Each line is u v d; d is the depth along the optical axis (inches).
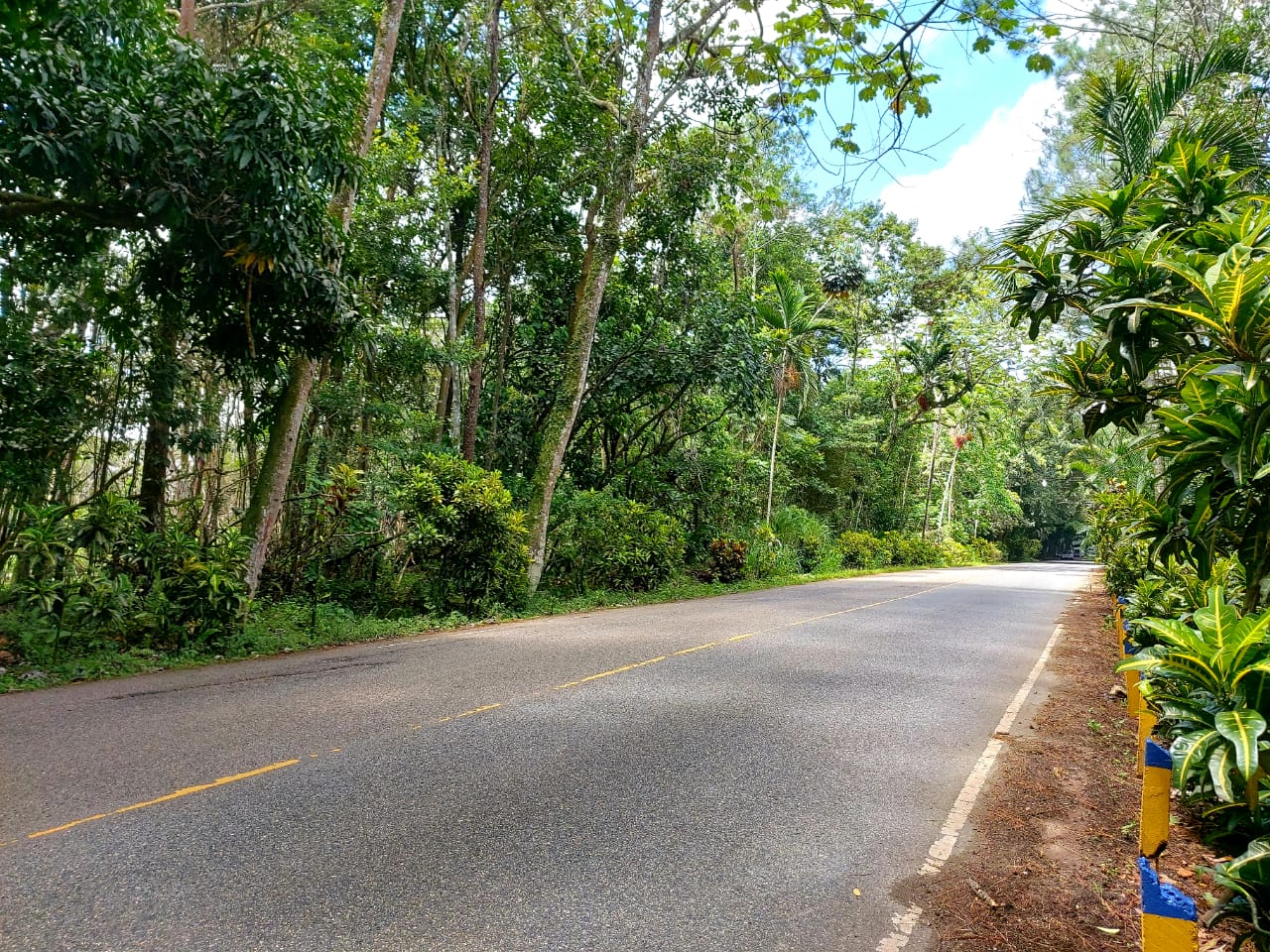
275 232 274.4
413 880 114.8
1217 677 93.6
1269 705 89.2
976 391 1226.6
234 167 260.1
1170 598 251.6
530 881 116.3
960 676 286.5
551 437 514.6
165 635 285.7
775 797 155.9
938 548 1284.4
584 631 373.1
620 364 630.5
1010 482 1951.3
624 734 194.2
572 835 133.3
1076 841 141.9
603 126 583.5
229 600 291.9
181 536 293.3
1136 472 663.8
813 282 1168.2
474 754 174.2
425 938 99.2
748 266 1063.6
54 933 96.6
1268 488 109.1
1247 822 94.7
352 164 308.0
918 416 1262.3
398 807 142.2
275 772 158.7
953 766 182.1
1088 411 137.6
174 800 141.8
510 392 689.0
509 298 644.7
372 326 431.8
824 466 1183.6
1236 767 83.7
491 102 534.6
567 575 553.6
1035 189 668.1
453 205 590.9
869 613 477.7
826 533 1003.3
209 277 300.7
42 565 264.4
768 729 204.4
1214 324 99.0
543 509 506.9
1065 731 217.2
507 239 632.4
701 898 113.6
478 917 105.1
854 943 103.7
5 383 341.1
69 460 425.4
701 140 584.4
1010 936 107.6
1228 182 139.8
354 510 393.7
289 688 234.2
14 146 239.1
